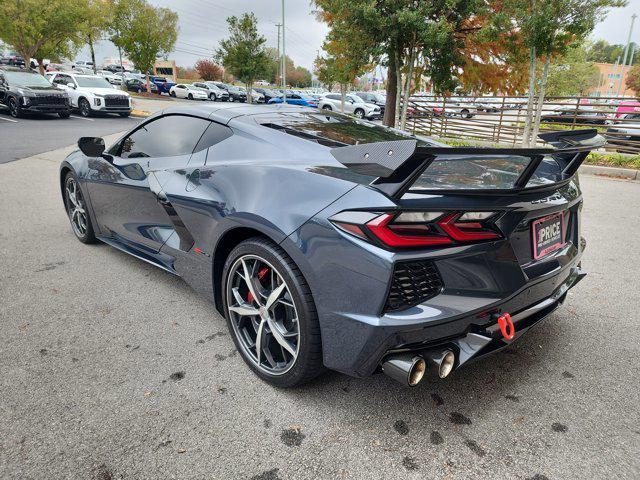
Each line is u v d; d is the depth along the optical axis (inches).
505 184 70.6
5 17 935.7
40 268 137.6
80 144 126.0
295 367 78.8
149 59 1462.8
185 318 110.4
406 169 61.1
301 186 76.2
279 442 71.5
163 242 113.1
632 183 336.5
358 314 67.4
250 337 91.5
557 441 73.4
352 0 436.1
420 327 65.1
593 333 109.0
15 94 629.3
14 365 89.2
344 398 82.5
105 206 136.0
